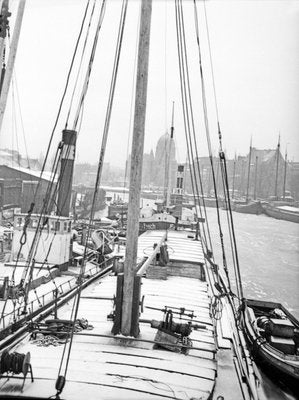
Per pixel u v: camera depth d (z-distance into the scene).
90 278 14.38
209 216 62.56
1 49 8.44
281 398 8.55
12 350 6.90
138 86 7.14
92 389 5.51
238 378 6.66
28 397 5.19
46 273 15.16
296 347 9.76
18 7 8.50
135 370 6.22
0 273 14.59
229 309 12.18
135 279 7.42
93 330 7.82
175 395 5.61
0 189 32.81
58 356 6.53
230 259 35.72
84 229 25.34
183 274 14.23
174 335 7.41
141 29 7.08
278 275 30.09
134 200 7.22
